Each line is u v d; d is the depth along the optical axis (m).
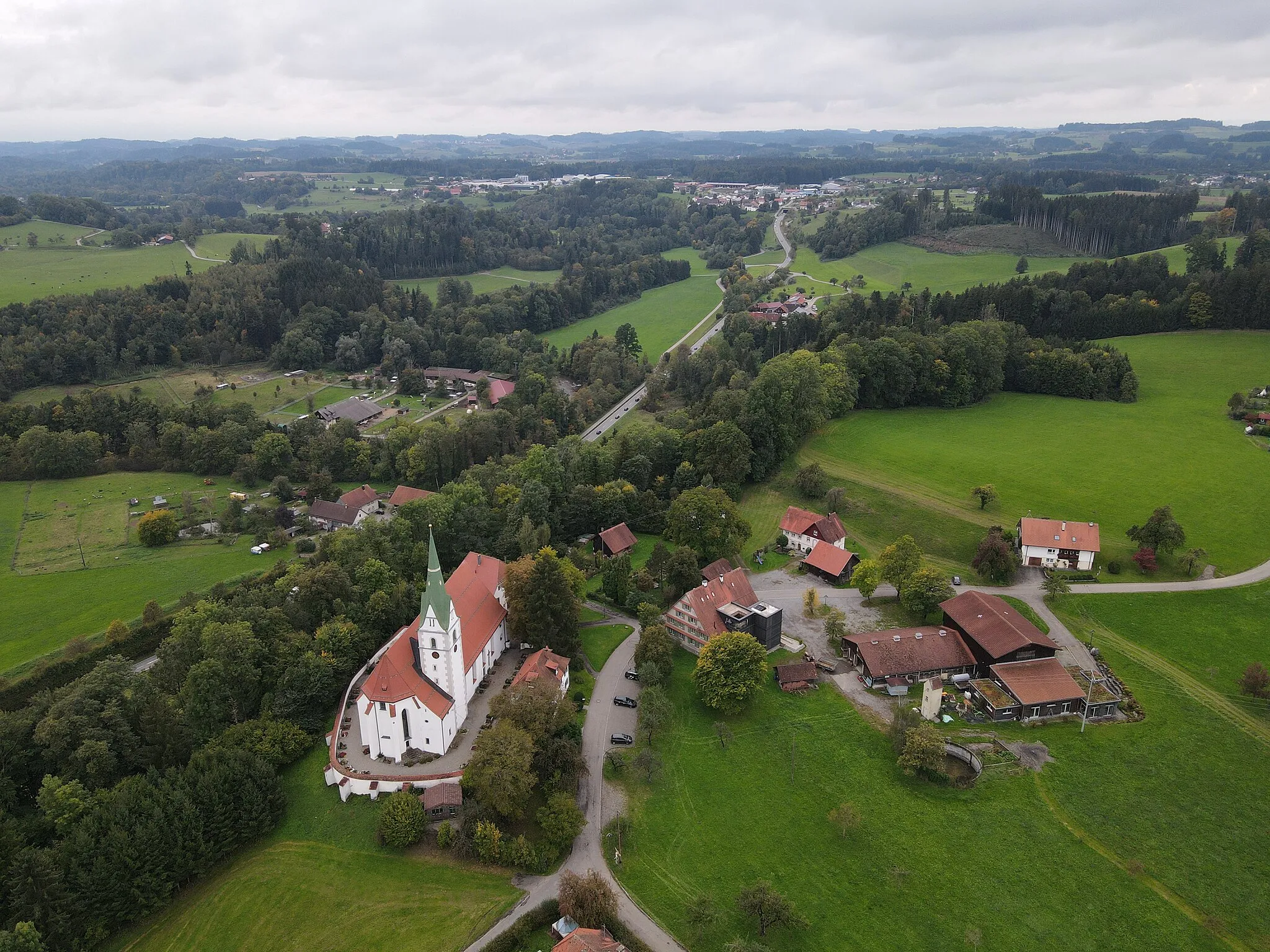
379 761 101.06
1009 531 151.62
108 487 196.62
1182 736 102.50
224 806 89.31
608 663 123.75
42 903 77.38
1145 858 85.81
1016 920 79.56
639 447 184.50
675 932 79.69
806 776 99.50
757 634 123.56
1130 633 122.88
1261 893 81.38
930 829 90.56
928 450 188.25
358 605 124.88
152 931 81.88
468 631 111.94
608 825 92.75
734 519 151.88
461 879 86.38
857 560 150.62
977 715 108.56
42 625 137.00
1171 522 136.75
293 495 197.50
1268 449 175.12
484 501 164.25
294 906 83.75
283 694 108.06
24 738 97.56
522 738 93.75
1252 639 119.31
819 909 81.62
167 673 111.56
